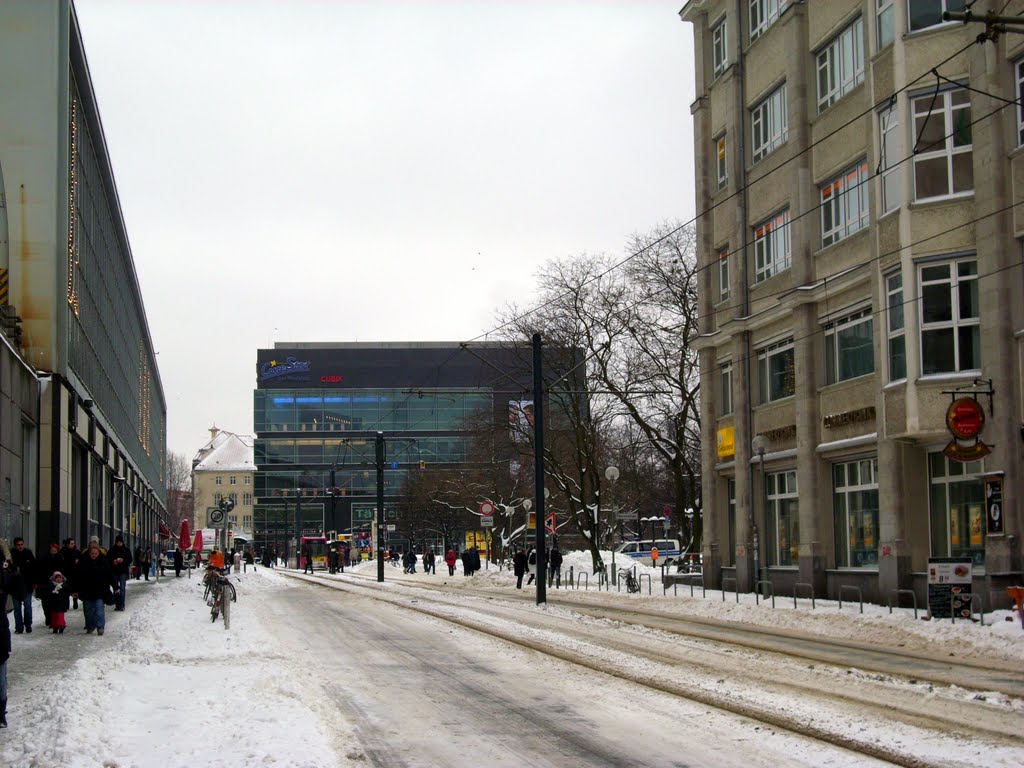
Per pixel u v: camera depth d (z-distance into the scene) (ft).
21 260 142.31
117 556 98.22
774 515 118.01
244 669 51.52
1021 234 81.25
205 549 293.84
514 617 93.40
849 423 101.45
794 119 110.93
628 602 115.85
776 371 117.19
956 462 89.97
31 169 143.64
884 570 93.35
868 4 96.12
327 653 64.13
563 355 174.60
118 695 41.34
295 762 29.68
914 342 88.48
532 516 203.92
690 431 177.27
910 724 37.47
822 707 41.52
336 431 433.89
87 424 167.94
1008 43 82.69
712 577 129.90
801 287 107.96
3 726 36.19
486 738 36.52
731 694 45.32
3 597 36.76
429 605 111.24
